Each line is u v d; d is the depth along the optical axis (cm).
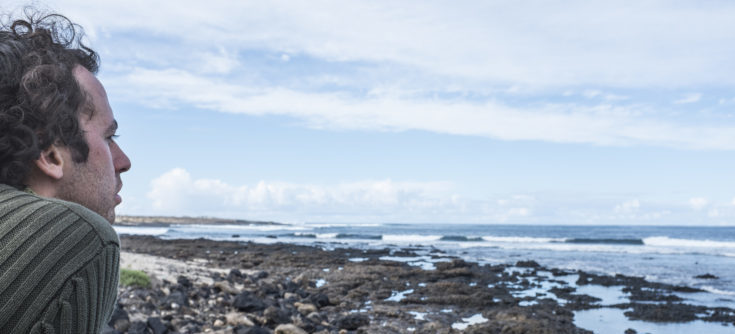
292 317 945
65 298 65
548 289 1620
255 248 3719
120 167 96
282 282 1584
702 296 1540
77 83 80
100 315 72
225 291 1222
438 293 1480
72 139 78
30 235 66
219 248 3706
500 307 1285
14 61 73
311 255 2925
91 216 75
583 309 1282
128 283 1059
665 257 3169
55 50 82
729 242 5156
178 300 976
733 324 1136
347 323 1000
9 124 70
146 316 855
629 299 1445
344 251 3428
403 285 1633
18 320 61
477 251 3753
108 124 88
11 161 72
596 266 2500
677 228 15588
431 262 2700
